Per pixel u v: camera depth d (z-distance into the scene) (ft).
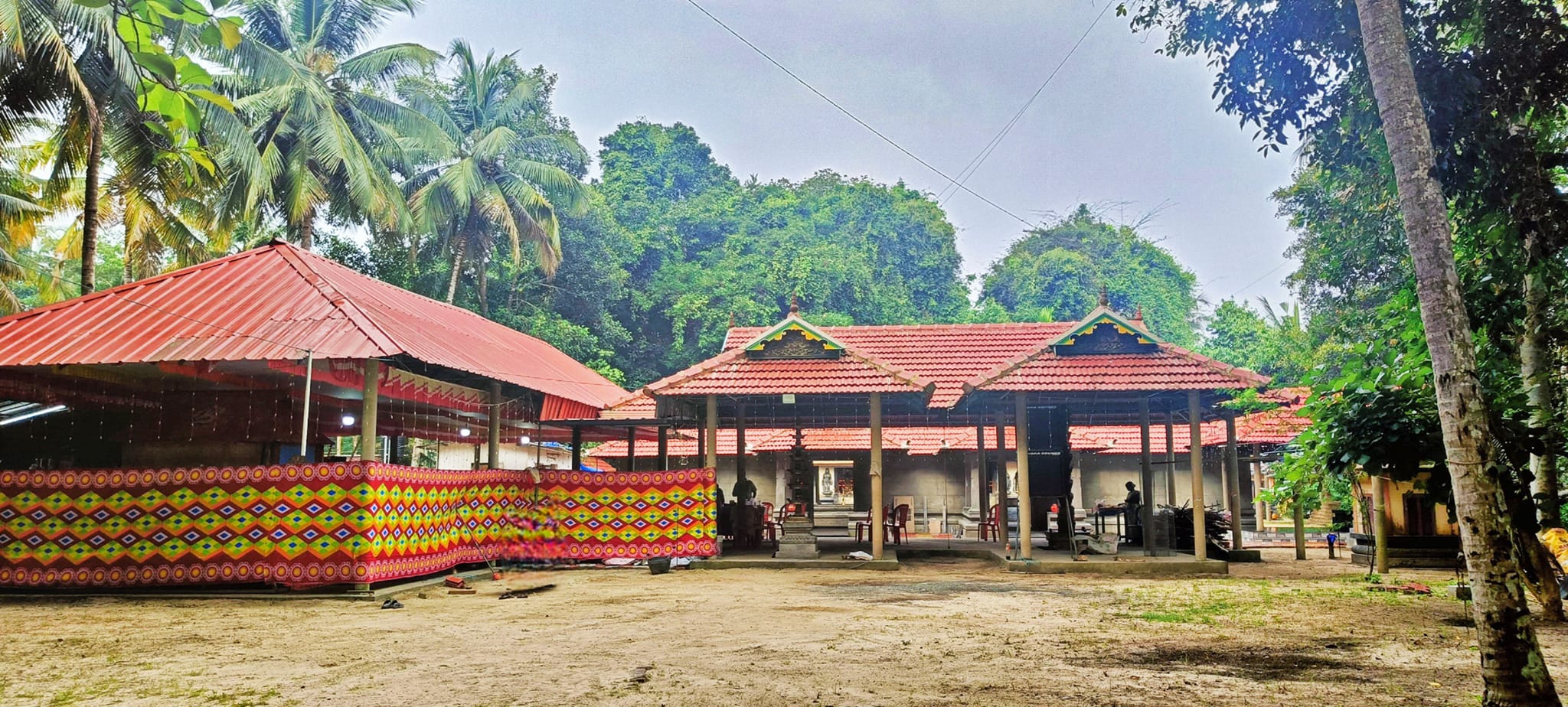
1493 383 31.60
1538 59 26.78
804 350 56.49
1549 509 33.01
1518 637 17.44
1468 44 29.55
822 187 168.35
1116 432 90.53
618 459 94.58
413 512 43.55
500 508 53.16
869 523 75.77
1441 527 59.11
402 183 119.75
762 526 65.41
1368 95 29.71
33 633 30.09
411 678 22.43
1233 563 61.21
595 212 135.85
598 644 27.20
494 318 122.11
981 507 73.10
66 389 47.50
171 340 40.52
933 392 55.16
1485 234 29.73
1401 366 34.88
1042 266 164.35
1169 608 35.58
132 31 13.58
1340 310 56.24
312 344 40.81
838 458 98.89
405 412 58.95
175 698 20.54
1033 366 53.52
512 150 122.62
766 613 34.37
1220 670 23.18
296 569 39.55
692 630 30.07
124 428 50.98
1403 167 19.39
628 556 55.06
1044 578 48.83
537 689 21.04
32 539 40.32
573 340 120.57
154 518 40.29
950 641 27.63
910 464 96.12
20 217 79.41
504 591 42.50
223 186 86.99
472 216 117.50
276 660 24.99
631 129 161.58
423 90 122.21
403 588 41.42
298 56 95.61
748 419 69.97
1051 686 21.18
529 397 62.28
